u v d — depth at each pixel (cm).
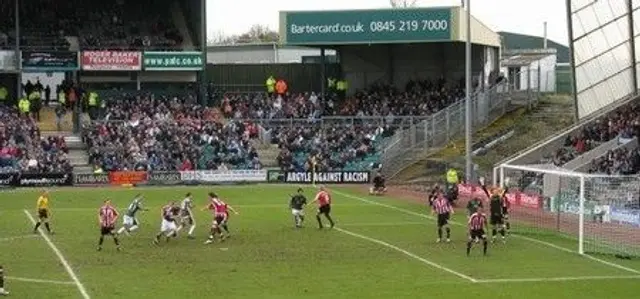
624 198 4859
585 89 6950
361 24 8025
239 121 7906
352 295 3038
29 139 7244
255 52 11425
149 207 5697
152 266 3591
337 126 7912
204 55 8406
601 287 3197
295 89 9069
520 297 3019
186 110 8175
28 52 7938
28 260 3719
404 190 6738
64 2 8775
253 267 3572
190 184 7194
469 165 5994
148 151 7338
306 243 4219
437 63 8769
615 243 4200
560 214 4866
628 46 6831
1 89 8025
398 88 8825
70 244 4178
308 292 3081
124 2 9050
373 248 4066
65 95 7900
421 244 4194
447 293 3070
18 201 5997
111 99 8306
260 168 7394
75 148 7550
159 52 8300
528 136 7619
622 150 6347
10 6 8438
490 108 8112
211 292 3073
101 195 6397
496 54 9200
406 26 7931
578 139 6738
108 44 8494
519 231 4612
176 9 9175
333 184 7262
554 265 3634
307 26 8119
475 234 3872
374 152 7506
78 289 3108
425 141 7481
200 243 4225
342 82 8712
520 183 5962
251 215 5309
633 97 7200
